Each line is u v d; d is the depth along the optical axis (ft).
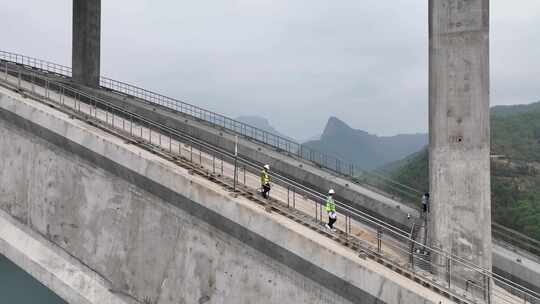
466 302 38.68
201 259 43.47
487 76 45.39
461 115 45.34
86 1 110.01
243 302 41.11
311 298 38.60
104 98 105.50
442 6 45.88
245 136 93.66
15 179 57.11
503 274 59.47
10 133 58.03
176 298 44.32
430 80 47.44
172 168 46.52
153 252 46.16
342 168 86.38
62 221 52.65
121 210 48.65
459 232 45.27
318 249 37.83
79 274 50.26
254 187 54.13
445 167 45.91
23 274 74.33
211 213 42.63
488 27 45.60
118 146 48.16
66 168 52.95
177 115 102.12
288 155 88.84
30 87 72.79
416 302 34.63
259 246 40.60
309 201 59.11
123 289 47.47
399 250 51.70
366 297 36.42
